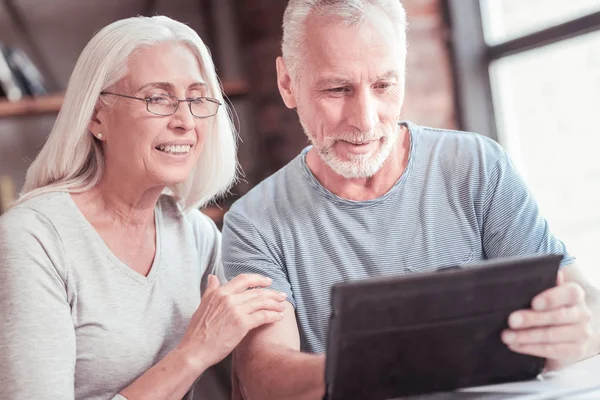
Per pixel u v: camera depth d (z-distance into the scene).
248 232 1.74
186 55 1.62
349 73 1.56
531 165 2.88
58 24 3.68
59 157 1.63
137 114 1.56
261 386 1.45
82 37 3.72
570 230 2.73
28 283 1.46
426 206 1.73
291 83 1.71
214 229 1.94
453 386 1.21
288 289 1.70
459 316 1.16
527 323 1.19
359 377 1.15
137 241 1.68
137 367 1.59
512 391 1.21
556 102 2.70
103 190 1.65
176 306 1.69
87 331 1.55
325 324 1.70
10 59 3.38
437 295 1.13
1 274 1.46
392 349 1.14
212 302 1.54
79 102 1.59
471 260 1.72
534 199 1.75
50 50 3.68
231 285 1.56
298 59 1.63
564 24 2.52
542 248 1.69
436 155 1.77
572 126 2.64
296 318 1.72
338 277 1.71
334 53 1.56
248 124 3.79
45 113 3.42
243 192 3.64
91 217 1.63
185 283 1.73
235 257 1.73
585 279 1.68
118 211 1.65
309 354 1.44
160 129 1.57
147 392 1.45
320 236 1.72
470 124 2.92
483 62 2.95
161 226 1.73
